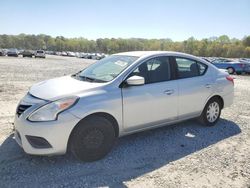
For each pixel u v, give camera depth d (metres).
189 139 5.30
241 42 124.75
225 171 4.08
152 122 4.86
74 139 4.00
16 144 4.72
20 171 3.87
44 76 15.97
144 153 4.60
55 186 3.54
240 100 9.39
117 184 3.64
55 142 3.83
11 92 9.65
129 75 4.56
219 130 5.88
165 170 4.06
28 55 55.72
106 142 4.27
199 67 5.73
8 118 6.27
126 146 4.86
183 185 3.66
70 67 25.72
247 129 6.04
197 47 128.25
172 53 5.30
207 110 5.90
